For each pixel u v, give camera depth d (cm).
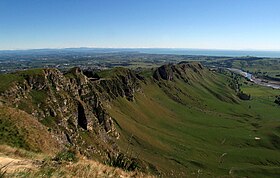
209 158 15462
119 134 15312
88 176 1964
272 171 13425
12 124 4025
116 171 2262
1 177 1478
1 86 9894
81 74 15388
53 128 9919
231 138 19175
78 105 12644
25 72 11462
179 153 15450
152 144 15975
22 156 2433
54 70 12812
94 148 11238
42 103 10712
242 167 14000
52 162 2195
